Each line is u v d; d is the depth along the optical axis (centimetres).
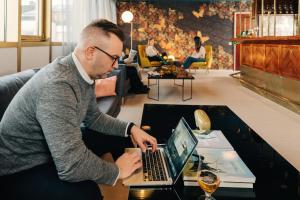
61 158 113
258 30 820
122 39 130
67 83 120
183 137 137
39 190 126
